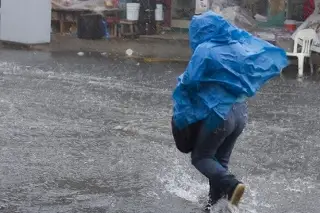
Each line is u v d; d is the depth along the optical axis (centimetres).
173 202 1226
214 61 1062
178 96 1098
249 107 2298
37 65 3142
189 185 1334
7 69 2939
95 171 1405
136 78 2898
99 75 2923
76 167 1427
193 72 1054
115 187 1304
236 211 1091
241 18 4000
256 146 1705
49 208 1161
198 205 1212
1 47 3803
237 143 1722
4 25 3916
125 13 4400
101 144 1642
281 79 3127
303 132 1906
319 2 3716
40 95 2302
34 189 1262
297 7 4044
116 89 2536
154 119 1984
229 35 1090
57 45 3931
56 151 1549
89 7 4331
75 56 3575
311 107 2355
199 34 1101
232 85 1073
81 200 1213
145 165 1470
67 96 2312
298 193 1318
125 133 1783
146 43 4138
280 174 1455
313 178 1435
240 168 1488
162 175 1396
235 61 1074
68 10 4297
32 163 1437
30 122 1848
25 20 3838
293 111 2255
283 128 1950
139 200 1230
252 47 1118
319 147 1723
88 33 4197
